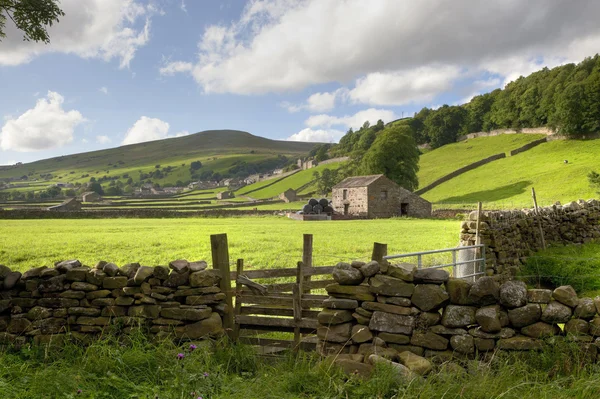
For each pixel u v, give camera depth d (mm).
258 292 7344
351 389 4703
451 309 5668
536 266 14648
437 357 5574
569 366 4957
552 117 113062
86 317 6590
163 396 4480
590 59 130875
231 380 5281
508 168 96312
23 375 5074
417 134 174125
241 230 42875
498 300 5621
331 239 32344
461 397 4406
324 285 7973
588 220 20844
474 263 13383
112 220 65375
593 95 101812
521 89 143250
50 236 35594
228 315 7023
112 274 6672
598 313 5270
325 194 132125
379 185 74438
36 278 6719
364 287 6094
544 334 5363
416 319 5781
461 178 98312
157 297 6602
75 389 4715
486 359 5426
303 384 4938
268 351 6766
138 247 27219
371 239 32219
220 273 7012
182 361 5359
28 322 6523
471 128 157375
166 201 141875
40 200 160875
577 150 95812
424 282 5883
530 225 16719
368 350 5801
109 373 4930
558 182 76312
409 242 29703
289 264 19203
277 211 81062
